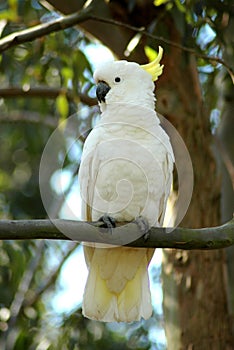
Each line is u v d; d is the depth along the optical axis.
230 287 11.89
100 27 11.45
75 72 12.31
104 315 8.21
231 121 12.96
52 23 10.55
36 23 12.79
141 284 8.28
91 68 12.40
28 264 13.27
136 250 8.05
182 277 11.49
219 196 11.73
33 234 6.90
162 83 11.73
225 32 11.39
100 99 8.72
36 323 12.50
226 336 11.36
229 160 12.19
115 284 8.23
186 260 11.50
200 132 11.74
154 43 10.88
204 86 13.41
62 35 12.60
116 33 11.47
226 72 11.78
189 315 11.41
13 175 16.64
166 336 11.62
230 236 7.39
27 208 15.90
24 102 14.78
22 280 12.91
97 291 8.23
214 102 12.86
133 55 11.47
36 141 15.33
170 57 11.48
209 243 7.36
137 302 8.23
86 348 12.42
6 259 13.18
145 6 11.28
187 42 11.42
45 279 13.80
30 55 13.21
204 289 11.41
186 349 11.38
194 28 11.39
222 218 12.53
